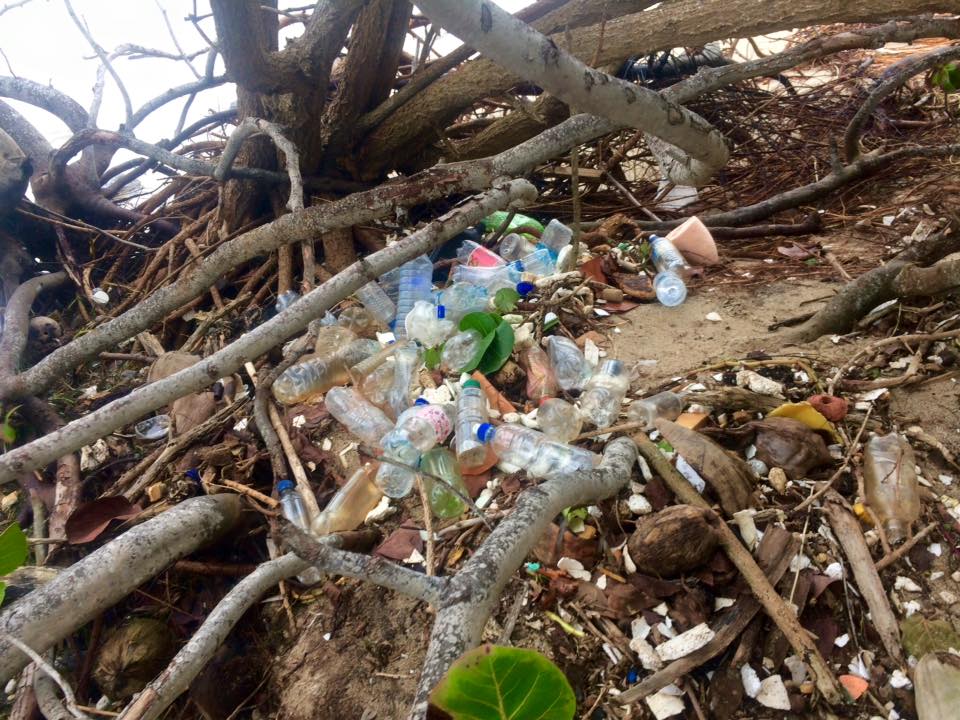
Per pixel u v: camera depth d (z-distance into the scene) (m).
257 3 2.74
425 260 2.83
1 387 2.59
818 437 1.86
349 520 1.97
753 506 1.76
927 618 1.56
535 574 1.71
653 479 1.84
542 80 1.75
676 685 1.50
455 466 2.01
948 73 3.04
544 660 0.72
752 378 2.11
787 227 3.13
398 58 3.33
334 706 1.63
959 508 1.74
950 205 3.05
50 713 1.62
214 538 1.95
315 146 3.35
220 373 2.16
